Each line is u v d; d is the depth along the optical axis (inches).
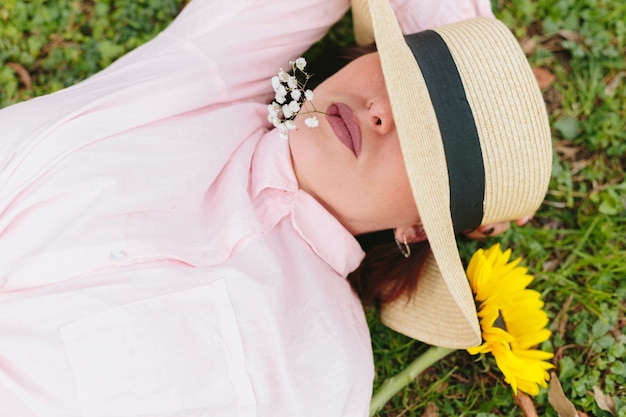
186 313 50.4
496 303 57.2
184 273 51.8
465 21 58.4
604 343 67.6
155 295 50.1
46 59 74.4
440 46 53.4
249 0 60.1
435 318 61.1
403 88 47.6
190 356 49.8
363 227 60.4
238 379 50.7
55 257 49.0
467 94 51.5
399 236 60.8
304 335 53.7
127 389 47.9
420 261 63.1
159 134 54.6
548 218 75.3
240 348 51.0
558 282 71.1
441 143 50.3
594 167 76.5
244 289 51.9
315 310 54.7
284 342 52.3
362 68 56.2
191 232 54.4
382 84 55.0
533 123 53.7
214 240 53.9
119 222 51.2
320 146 55.6
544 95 78.5
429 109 49.6
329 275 58.5
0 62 73.3
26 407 47.5
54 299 48.3
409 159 46.1
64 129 51.8
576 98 78.8
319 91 58.2
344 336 55.6
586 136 76.4
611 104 76.9
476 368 68.9
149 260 51.5
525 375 55.6
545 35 78.9
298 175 57.8
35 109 54.1
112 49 74.2
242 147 58.9
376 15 47.9
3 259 48.9
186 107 56.8
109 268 50.6
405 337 69.6
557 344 68.9
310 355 53.3
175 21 63.3
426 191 48.1
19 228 49.8
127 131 54.0
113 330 48.3
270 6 60.9
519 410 66.6
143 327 49.0
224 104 60.6
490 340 56.8
